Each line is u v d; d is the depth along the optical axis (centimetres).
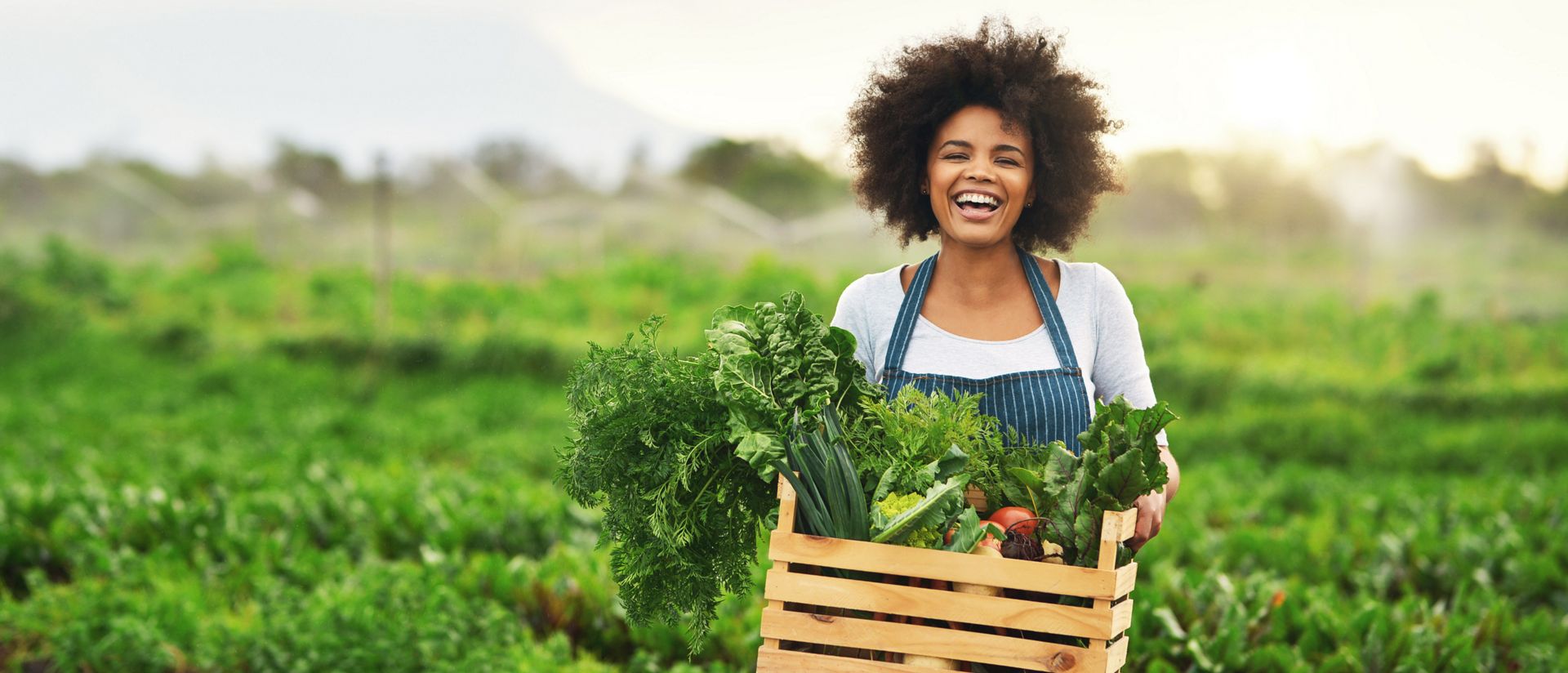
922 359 275
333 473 1005
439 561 658
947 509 225
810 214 6525
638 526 238
